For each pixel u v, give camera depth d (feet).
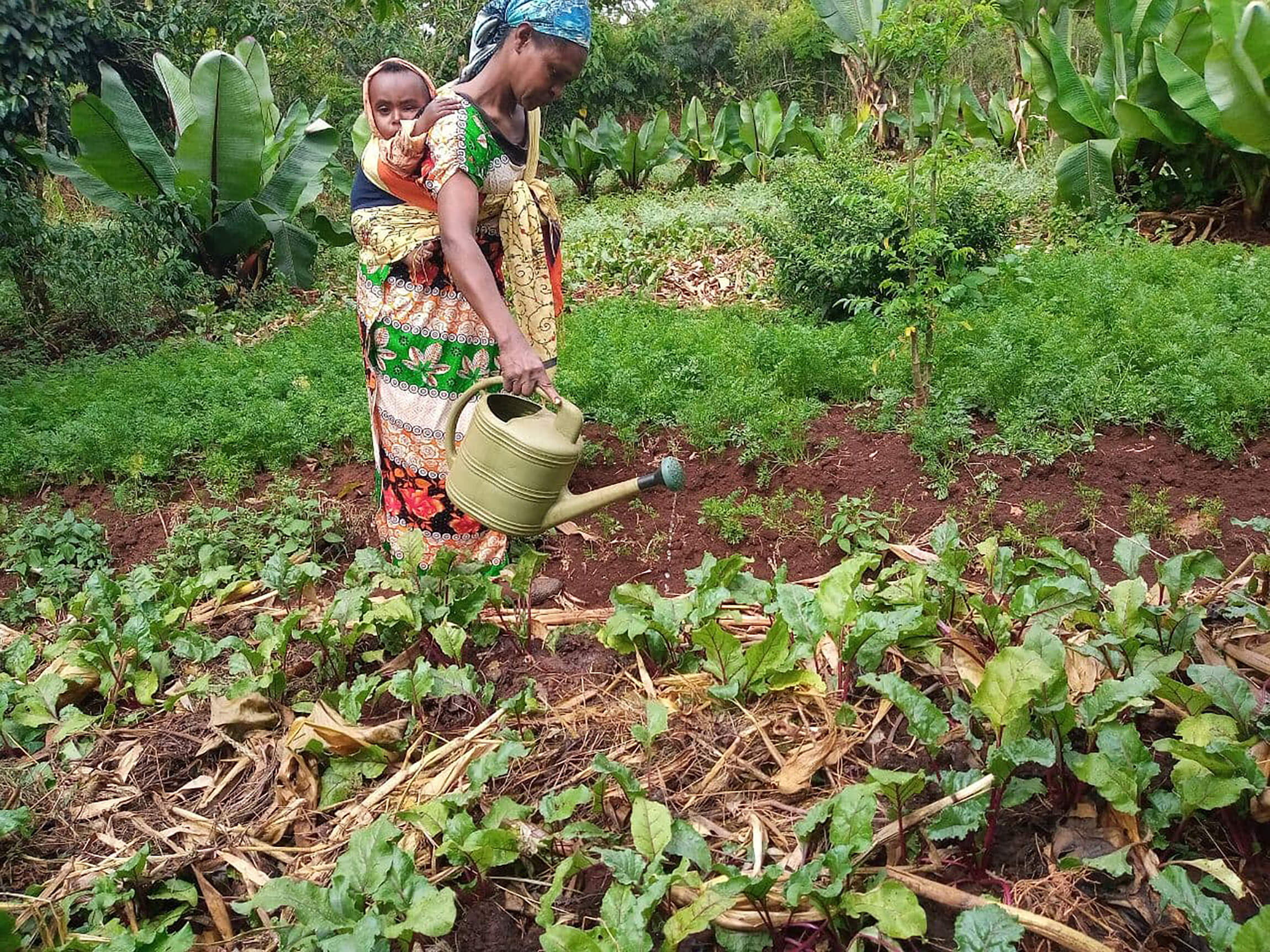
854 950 6.11
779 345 16.89
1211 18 23.84
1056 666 7.34
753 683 8.56
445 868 7.33
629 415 15.35
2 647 11.56
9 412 18.30
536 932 6.82
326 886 7.29
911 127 13.46
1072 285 18.84
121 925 7.12
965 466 13.24
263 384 18.47
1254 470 12.66
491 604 10.25
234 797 8.54
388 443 10.89
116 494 14.88
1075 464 13.01
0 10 25.43
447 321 10.25
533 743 8.46
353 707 8.77
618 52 70.64
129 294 25.03
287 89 47.75
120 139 26.17
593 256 29.22
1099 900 6.58
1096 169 27.02
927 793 7.38
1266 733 6.92
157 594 11.59
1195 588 10.27
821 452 13.96
